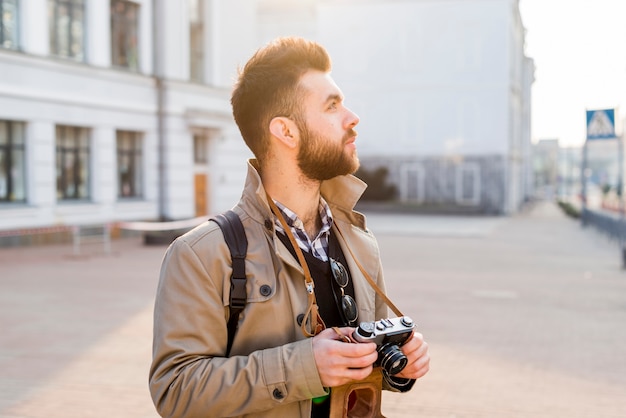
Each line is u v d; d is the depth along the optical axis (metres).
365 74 41.25
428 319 8.89
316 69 1.56
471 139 39.81
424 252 18.50
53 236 18.30
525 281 12.74
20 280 11.90
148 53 21.70
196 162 24.20
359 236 1.77
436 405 5.33
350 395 1.60
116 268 13.75
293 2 43.06
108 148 20.25
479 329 8.27
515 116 44.28
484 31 39.25
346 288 1.66
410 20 40.31
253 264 1.52
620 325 8.55
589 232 27.19
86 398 5.38
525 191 60.53
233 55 25.31
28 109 17.61
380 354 1.44
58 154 19.05
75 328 7.98
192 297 1.47
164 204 22.39
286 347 1.44
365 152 41.59
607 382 5.97
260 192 1.54
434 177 40.59
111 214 20.36
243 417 1.50
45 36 18.05
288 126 1.53
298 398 1.42
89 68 19.39
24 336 7.54
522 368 6.45
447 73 39.97
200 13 24.17
